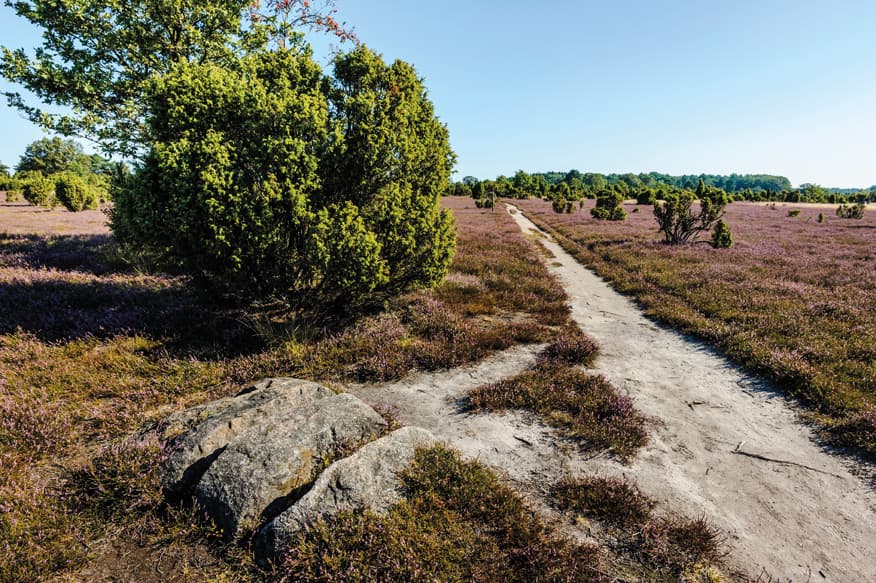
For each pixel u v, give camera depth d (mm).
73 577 3037
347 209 6891
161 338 7238
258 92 6520
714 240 21344
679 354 7984
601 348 8227
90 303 8898
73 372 5879
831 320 9125
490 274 14328
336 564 2961
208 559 3229
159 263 7312
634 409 5574
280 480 3623
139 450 4000
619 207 41844
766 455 4773
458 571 3016
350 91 7715
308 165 6641
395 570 2936
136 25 12242
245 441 3900
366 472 3654
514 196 102625
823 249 20781
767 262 17078
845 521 3783
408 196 7816
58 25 11969
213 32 13227
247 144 6625
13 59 11562
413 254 7852
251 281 7012
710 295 11516
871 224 37062
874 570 3258
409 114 7766
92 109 12703
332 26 15516
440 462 4004
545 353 7766
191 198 6090
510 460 4578
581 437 5047
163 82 6449
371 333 8000
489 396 5824
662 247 21438
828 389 5938
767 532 3633
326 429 4223
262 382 5508
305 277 7344
